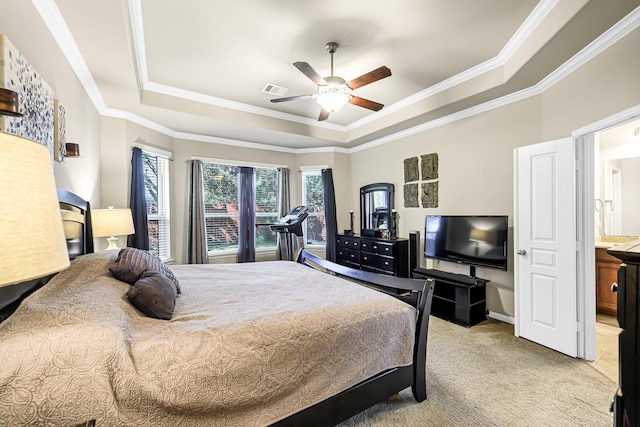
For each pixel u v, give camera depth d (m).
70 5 1.84
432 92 3.74
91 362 1.04
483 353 2.65
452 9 2.26
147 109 3.69
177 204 4.78
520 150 3.03
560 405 1.93
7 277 0.60
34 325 1.05
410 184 4.68
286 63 3.09
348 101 2.92
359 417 1.82
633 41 2.01
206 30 2.50
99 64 2.61
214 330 1.35
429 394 2.04
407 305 1.91
